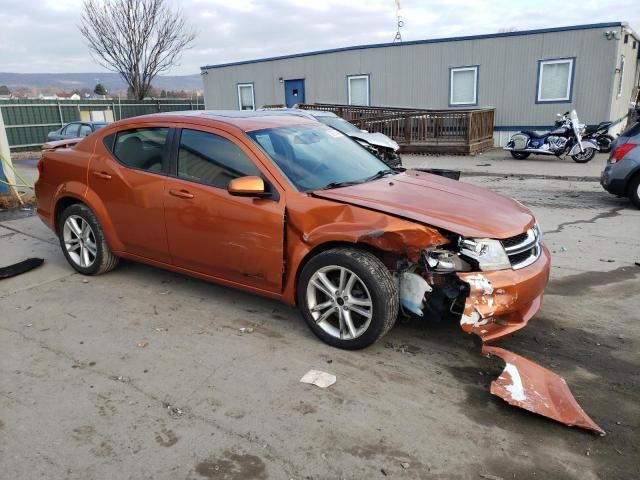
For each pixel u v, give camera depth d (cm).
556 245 645
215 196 410
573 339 396
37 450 277
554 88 1736
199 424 297
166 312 446
